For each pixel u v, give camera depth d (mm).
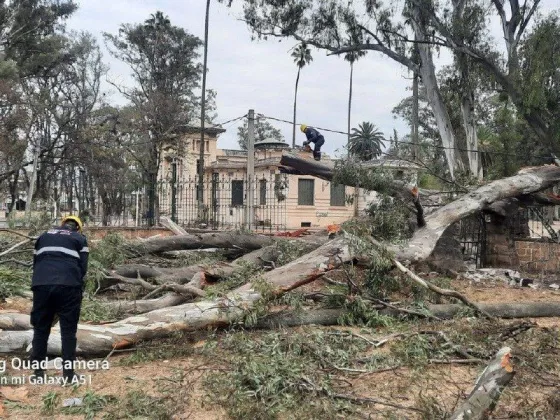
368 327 7648
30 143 32375
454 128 29203
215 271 9562
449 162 25453
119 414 4699
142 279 9461
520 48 21609
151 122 33000
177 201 23641
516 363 5984
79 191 35594
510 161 26641
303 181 30906
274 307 8156
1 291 8383
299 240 11016
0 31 36344
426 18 24734
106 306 7867
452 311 8219
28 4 36938
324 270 7832
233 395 4906
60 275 5531
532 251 14117
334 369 5816
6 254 9297
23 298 8578
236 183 23859
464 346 6621
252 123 17906
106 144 33031
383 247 8312
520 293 10750
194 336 6922
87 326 6453
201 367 5934
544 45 20422
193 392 5234
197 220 19766
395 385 5496
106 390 5363
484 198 11344
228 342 6559
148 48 39094
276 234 15039
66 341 5570
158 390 5234
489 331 7137
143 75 39625
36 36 38031
